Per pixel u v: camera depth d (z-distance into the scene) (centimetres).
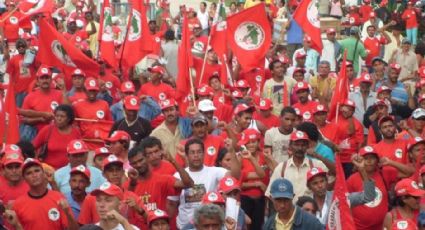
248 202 2567
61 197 2070
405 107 3506
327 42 4266
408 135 2791
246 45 3441
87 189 2256
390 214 2195
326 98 3616
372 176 2391
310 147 2552
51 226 2048
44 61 3234
